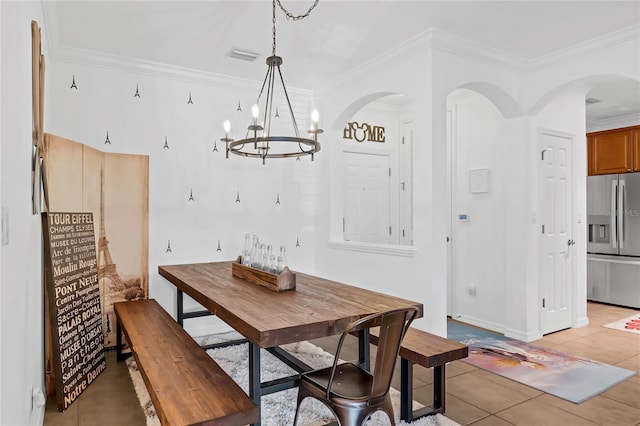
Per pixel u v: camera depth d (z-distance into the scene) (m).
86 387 2.79
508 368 3.17
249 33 3.16
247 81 4.25
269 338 1.76
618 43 3.15
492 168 4.27
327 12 2.83
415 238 3.38
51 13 2.78
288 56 3.63
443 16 2.89
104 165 3.50
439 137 3.27
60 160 2.83
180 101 3.97
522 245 3.89
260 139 2.29
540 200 4.00
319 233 4.69
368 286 3.91
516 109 3.87
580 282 4.42
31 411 1.93
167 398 1.77
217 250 4.17
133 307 3.31
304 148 4.63
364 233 5.48
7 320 1.30
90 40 3.28
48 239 2.51
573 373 3.07
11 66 1.39
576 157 4.40
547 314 4.07
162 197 3.88
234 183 4.26
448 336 4.01
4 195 1.26
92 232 3.17
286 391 2.73
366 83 3.91
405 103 5.39
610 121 5.88
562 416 2.43
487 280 4.29
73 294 2.76
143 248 3.73
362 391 1.95
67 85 3.46
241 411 1.67
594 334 4.10
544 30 3.12
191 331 4.04
